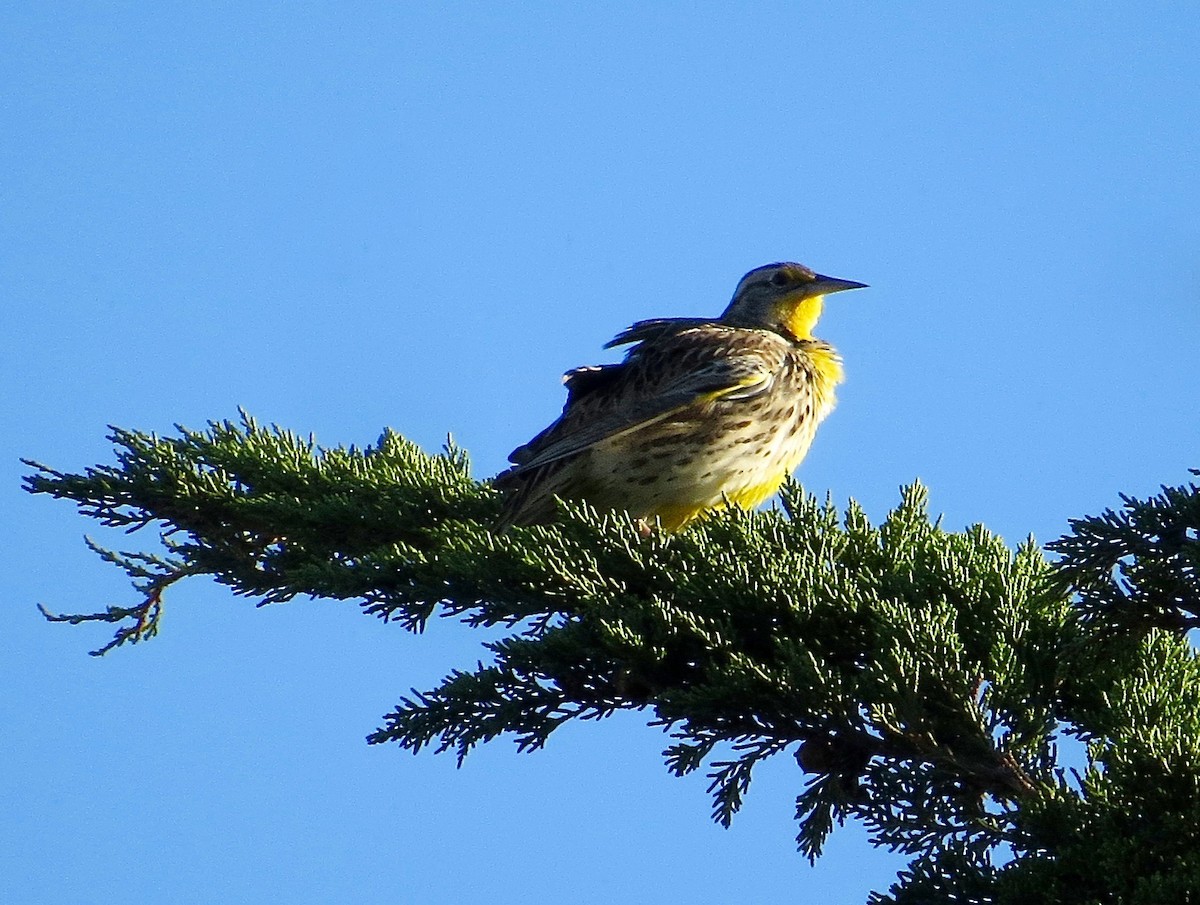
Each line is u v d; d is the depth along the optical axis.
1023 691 9.48
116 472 13.55
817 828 9.91
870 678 9.52
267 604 13.41
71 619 13.36
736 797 9.98
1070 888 8.17
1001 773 9.21
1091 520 9.43
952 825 9.16
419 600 11.66
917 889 8.55
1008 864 8.44
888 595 10.84
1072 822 8.41
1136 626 9.58
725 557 11.02
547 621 11.40
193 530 13.65
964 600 10.36
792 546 11.55
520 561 11.22
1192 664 9.93
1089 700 9.79
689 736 9.96
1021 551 11.12
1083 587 9.62
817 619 10.55
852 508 11.80
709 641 10.22
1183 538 9.22
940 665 9.39
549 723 10.40
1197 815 8.04
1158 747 8.39
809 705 9.66
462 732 10.43
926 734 9.33
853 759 9.79
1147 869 8.08
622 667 10.37
